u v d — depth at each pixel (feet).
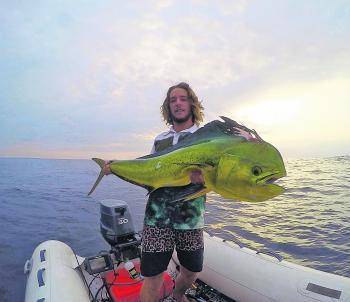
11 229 26.71
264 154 4.46
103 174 6.08
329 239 22.30
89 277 11.21
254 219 28.81
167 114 8.95
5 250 21.20
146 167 5.60
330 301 9.23
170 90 8.48
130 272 10.74
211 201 39.27
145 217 8.25
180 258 8.54
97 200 42.11
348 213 30.71
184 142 5.44
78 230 26.53
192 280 8.89
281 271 10.67
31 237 24.31
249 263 11.36
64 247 12.66
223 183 4.66
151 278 8.14
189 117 8.34
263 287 10.51
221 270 11.69
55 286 9.23
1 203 39.45
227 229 25.22
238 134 4.93
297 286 9.98
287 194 43.80
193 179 5.00
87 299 9.34
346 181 57.41
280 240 22.27
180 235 8.23
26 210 35.09
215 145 4.86
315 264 18.04
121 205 12.90
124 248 12.17
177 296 9.57
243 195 4.54
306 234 23.63
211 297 11.51
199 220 8.11
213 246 12.74
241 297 10.93
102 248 21.90
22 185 60.08
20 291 15.15
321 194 43.39
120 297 9.62
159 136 8.51
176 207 7.89
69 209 35.83
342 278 9.95
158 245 7.93
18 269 17.92
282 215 30.45
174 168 5.27
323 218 28.71
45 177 79.66
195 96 8.36
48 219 30.66
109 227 12.49
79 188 55.57
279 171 4.39
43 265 10.82
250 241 22.08
